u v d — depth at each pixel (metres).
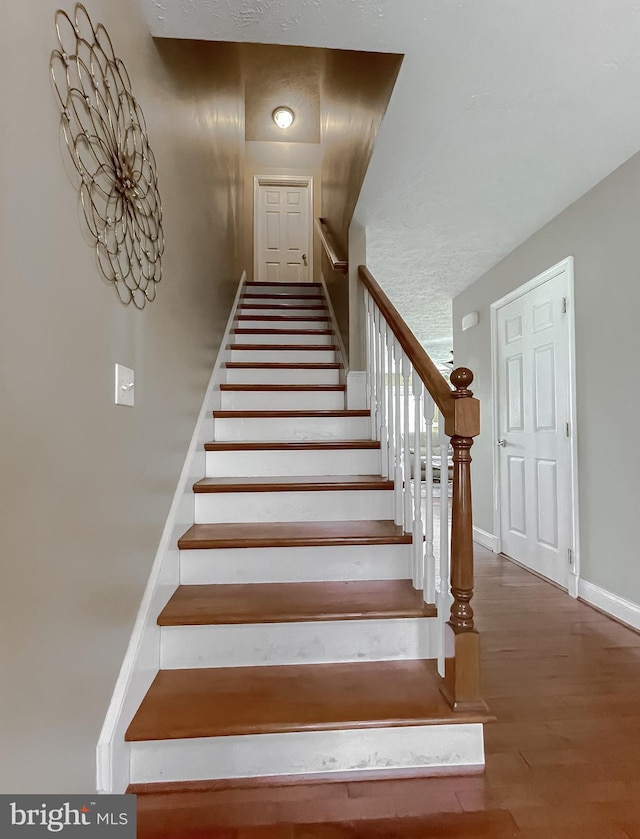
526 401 3.30
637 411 2.29
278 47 4.17
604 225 2.49
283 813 1.19
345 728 1.29
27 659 0.83
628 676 1.85
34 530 0.85
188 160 2.11
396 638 1.60
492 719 1.32
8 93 0.77
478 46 1.59
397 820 1.17
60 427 0.94
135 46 1.39
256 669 1.54
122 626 1.28
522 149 2.21
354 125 2.77
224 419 2.64
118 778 1.18
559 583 2.91
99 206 1.13
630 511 2.33
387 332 2.27
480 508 4.02
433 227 3.04
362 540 1.84
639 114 1.96
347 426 2.70
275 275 5.78
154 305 1.56
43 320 0.88
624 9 1.44
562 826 1.16
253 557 1.83
